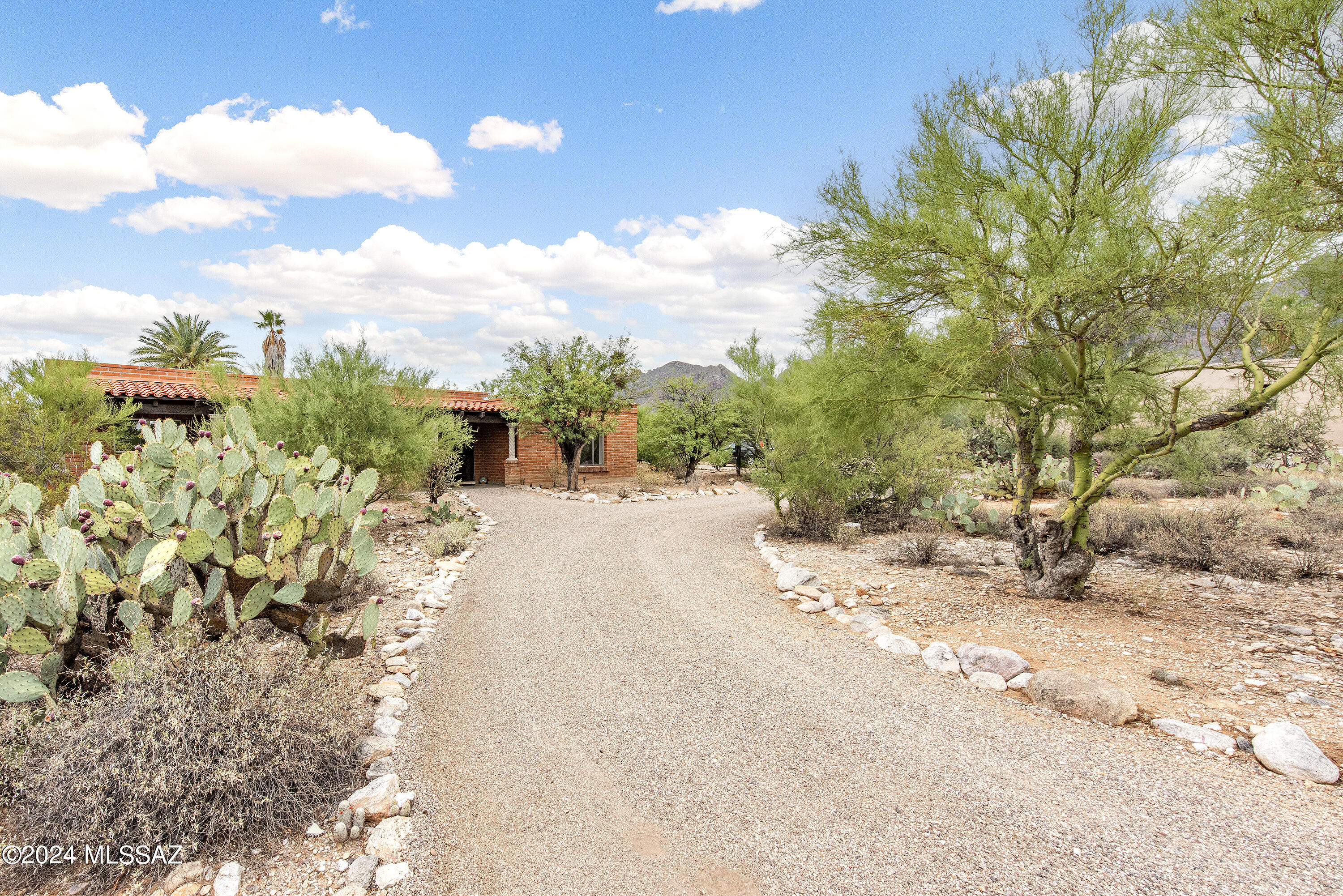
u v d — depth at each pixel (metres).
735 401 12.39
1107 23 5.14
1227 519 8.65
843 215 5.90
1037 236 5.17
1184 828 2.84
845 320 6.12
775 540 10.60
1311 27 4.28
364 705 4.19
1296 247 4.47
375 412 10.22
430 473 12.98
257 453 4.71
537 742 3.80
